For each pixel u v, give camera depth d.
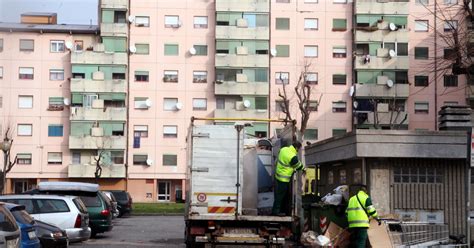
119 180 64.75
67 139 64.69
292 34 65.38
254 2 65.31
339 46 65.50
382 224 15.13
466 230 17.09
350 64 65.19
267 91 64.50
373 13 64.94
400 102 64.25
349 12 65.56
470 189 17.67
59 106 64.94
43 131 64.62
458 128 18.48
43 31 65.19
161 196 65.12
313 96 64.88
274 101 64.62
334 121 64.81
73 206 20.56
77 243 21.97
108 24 64.88
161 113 65.00
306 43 65.38
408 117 64.12
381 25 64.88
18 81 64.88
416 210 17.39
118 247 20.72
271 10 65.50
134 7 65.31
